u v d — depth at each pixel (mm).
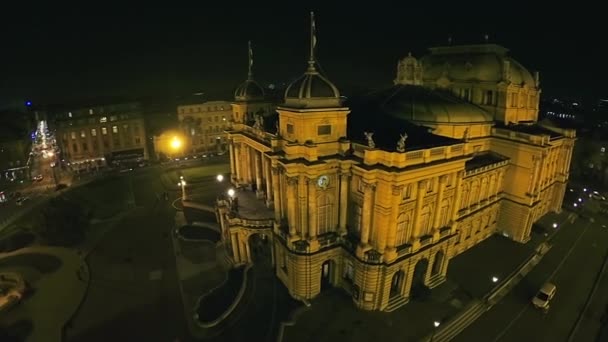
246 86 57688
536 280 44781
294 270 38469
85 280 44562
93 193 77250
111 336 35688
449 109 47719
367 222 35094
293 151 34875
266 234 44125
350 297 39906
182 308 39594
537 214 59812
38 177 89812
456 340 35000
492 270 45656
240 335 35188
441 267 42531
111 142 99250
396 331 35094
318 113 34062
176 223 60844
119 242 54969
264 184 53219
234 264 46156
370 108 48219
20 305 40031
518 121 57719
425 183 35312
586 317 38406
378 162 33469
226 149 117000
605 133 84062
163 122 112125
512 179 52062
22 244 54531
